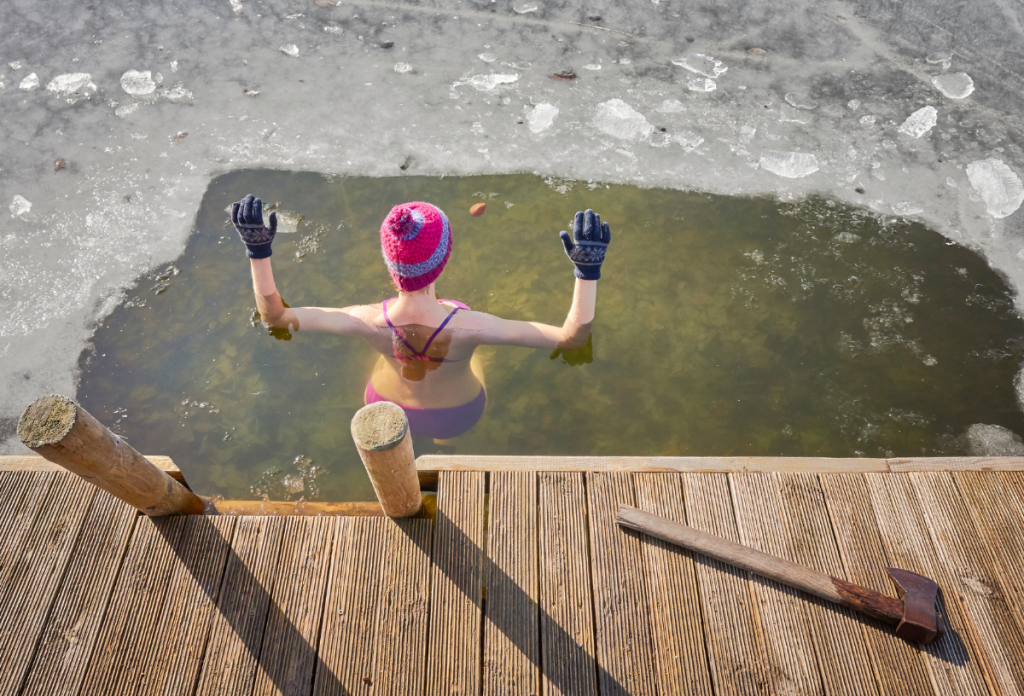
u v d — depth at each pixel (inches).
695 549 88.0
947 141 169.0
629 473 96.2
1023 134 170.9
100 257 143.9
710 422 118.8
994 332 133.3
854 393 123.6
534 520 91.7
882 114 175.8
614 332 130.9
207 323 132.3
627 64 189.0
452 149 165.5
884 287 139.6
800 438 117.8
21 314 134.3
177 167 161.5
